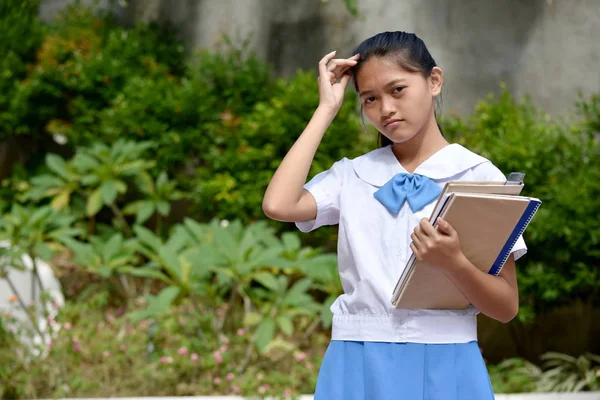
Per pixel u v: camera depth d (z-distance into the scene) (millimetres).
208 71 10906
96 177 10000
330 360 3240
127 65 11094
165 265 8406
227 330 8430
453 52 10336
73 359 7562
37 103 11000
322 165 9398
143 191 10078
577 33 9703
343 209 3312
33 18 11773
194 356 7535
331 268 8633
